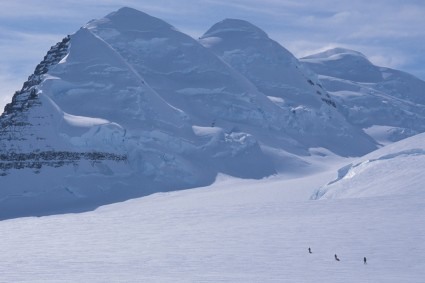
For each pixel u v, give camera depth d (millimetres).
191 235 144875
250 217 167750
